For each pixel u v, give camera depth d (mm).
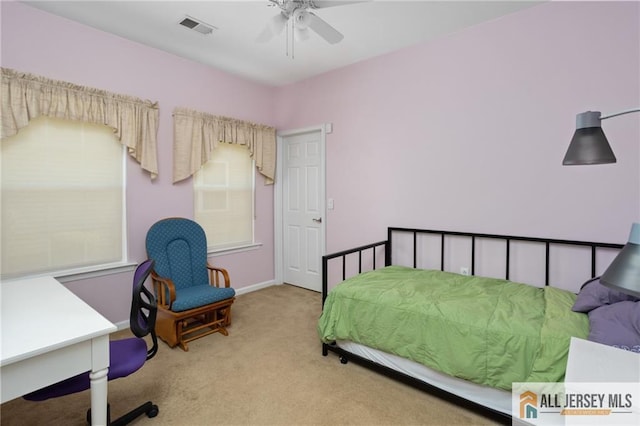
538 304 1818
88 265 2596
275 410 1713
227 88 3500
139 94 2807
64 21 2389
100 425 1240
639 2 1942
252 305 3359
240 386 1931
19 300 1526
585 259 2188
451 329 1673
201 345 2463
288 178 4078
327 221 3605
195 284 2947
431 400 1796
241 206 3729
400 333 1850
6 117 2121
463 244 2703
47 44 2312
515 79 2387
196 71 3217
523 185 2389
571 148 1132
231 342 2514
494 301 1862
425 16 2406
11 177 2232
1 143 2180
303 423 1616
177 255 2848
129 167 2783
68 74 2414
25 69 2225
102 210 2654
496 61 2463
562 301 1809
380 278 2404
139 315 1673
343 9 2307
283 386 1930
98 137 2615
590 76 2105
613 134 2045
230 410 1715
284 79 3740
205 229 3395
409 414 1680
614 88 2031
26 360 1051
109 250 2699
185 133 3090
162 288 2549
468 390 1657
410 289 2098
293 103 3854
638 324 1314
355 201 3357
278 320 2959
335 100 3461
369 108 3199
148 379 2000
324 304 2275
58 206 2438
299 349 2400
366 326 1999
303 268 3973
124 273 2758
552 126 2256
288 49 2957
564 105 2205
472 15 2400
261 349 2400
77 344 1168
